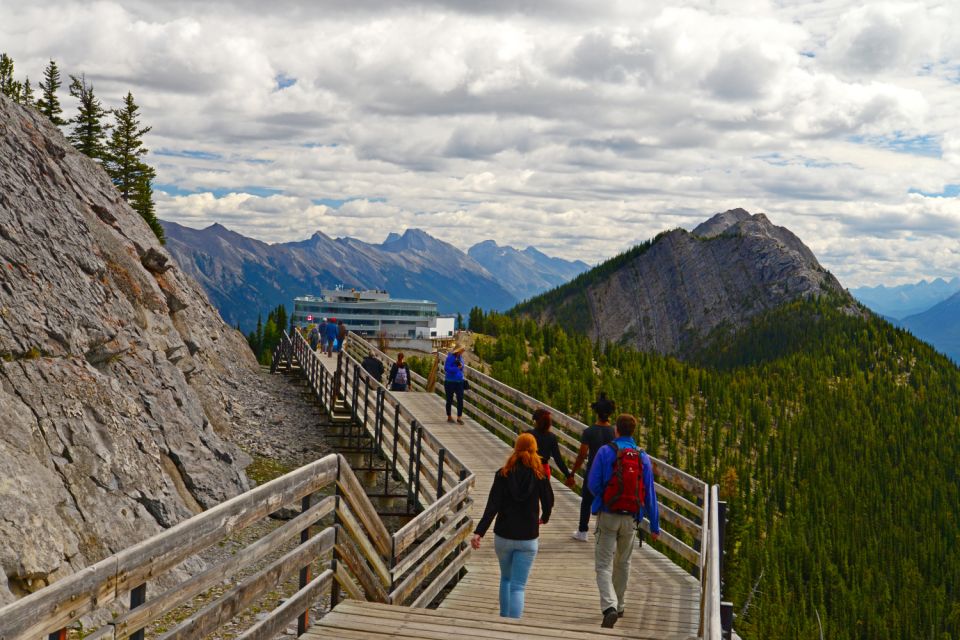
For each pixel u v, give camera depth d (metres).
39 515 11.78
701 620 8.27
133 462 15.66
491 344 181.00
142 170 73.50
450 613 8.29
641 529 13.21
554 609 10.23
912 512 174.62
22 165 20.28
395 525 20.84
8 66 69.31
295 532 6.53
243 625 11.40
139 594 4.60
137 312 23.81
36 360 15.28
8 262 16.62
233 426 28.23
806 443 197.88
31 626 3.60
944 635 125.69
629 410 173.38
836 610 126.06
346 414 31.47
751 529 129.75
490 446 21.80
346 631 6.93
